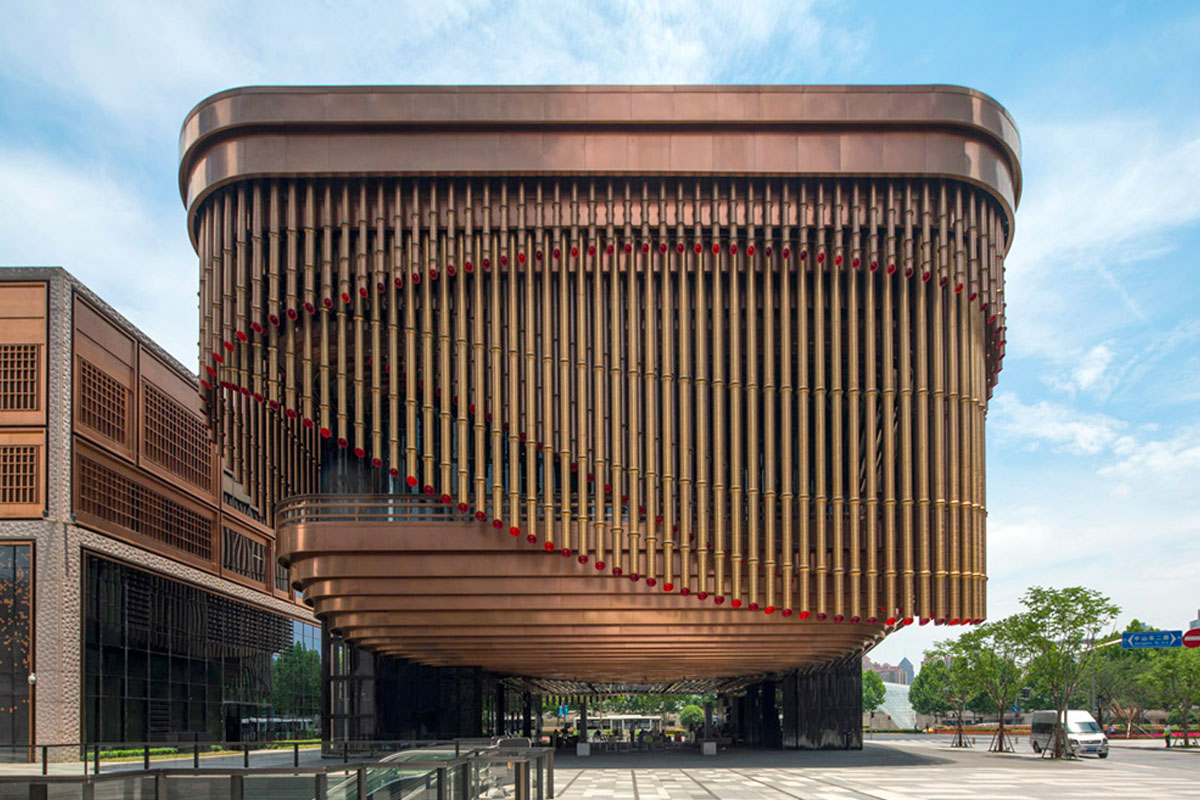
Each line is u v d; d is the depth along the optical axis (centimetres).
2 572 3166
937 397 2694
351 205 2623
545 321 2628
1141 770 3247
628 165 2595
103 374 3538
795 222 2652
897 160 2622
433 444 2598
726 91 2595
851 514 2641
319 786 1138
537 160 2592
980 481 2739
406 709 3619
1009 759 3922
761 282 2697
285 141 2572
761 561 2677
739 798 2128
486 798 1390
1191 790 2427
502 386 2639
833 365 2664
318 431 2914
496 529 2653
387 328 2631
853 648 3556
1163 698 6525
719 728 7300
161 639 3956
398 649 3294
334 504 2669
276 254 2583
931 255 2691
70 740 3180
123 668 3600
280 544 2767
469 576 2688
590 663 3803
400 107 2569
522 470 2636
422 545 2650
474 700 3828
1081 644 4053
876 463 2692
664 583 2616
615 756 4225
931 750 4800
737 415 2645
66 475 3247
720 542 2630
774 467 2655
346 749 1736
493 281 2616
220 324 2622
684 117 2581
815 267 2667
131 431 3747
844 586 2673
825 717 4525
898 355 2712
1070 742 4031
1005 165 2817
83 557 3334
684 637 3041
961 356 2730
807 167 2609
